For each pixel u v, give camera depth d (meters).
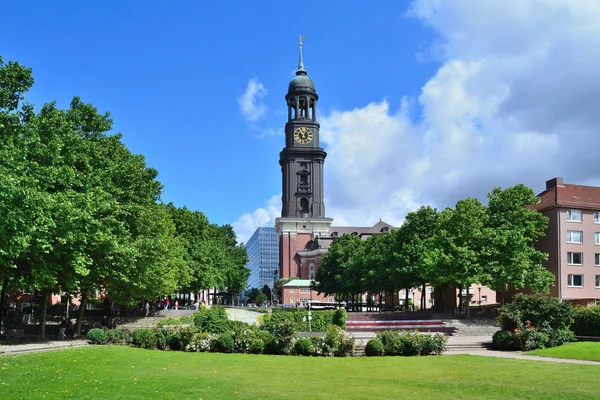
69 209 33.41
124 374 27.17
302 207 164.75
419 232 77.19
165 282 58.66
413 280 75.38
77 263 36.28
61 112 41.28
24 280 37.09
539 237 70.94
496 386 25.53
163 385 24.38
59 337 45.50
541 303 43.72
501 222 65.31
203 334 40.22
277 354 38.78
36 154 35.41
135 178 49.06
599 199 71.00
